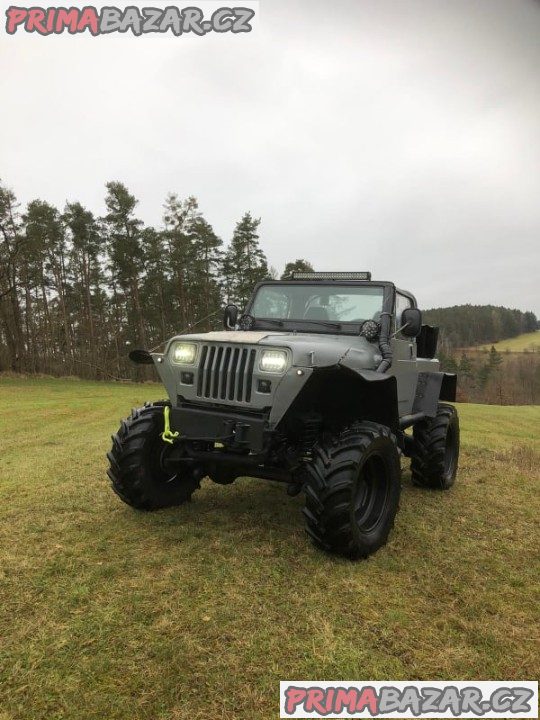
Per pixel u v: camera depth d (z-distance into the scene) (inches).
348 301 185.5
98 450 298.5
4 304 1654.8
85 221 1664.6
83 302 1866.4
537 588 129.0
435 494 218.1
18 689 85.6
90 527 157.9
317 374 134.0
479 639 105.3
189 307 1749.5
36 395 880.3
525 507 199.9
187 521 164.9
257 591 120.6
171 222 1669.5
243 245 1667.1
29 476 225.6
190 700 84.8
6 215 1603.1
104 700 83.9
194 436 144.7
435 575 134.3
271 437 137.4
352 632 105.9
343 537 133.3
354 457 134.3
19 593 116.3
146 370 1754.4
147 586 121.1
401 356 189.6
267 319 190.7
